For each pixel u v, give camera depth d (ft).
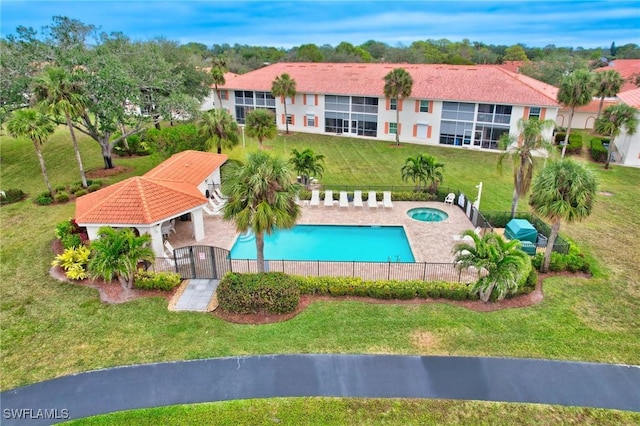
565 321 52.01
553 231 61.26
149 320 52.29
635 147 121.70
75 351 46.96
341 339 48.80
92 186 97.25
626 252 71.20
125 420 38.37
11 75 98.07
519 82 143.95
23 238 74.13
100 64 99.14
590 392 41.32
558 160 61.26
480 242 52.90
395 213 87.45
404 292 56.34
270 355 46.29
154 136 108.27
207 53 367.86
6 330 50.31
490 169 121.60
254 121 118.11
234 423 38.19
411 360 45.44
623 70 247.29
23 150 132.36
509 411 39.27
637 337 49.21
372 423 38.17
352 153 140.26
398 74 140.77
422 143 154.61
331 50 338.54
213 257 60.29
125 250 55.47
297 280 57.93
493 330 50.19
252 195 51.93
